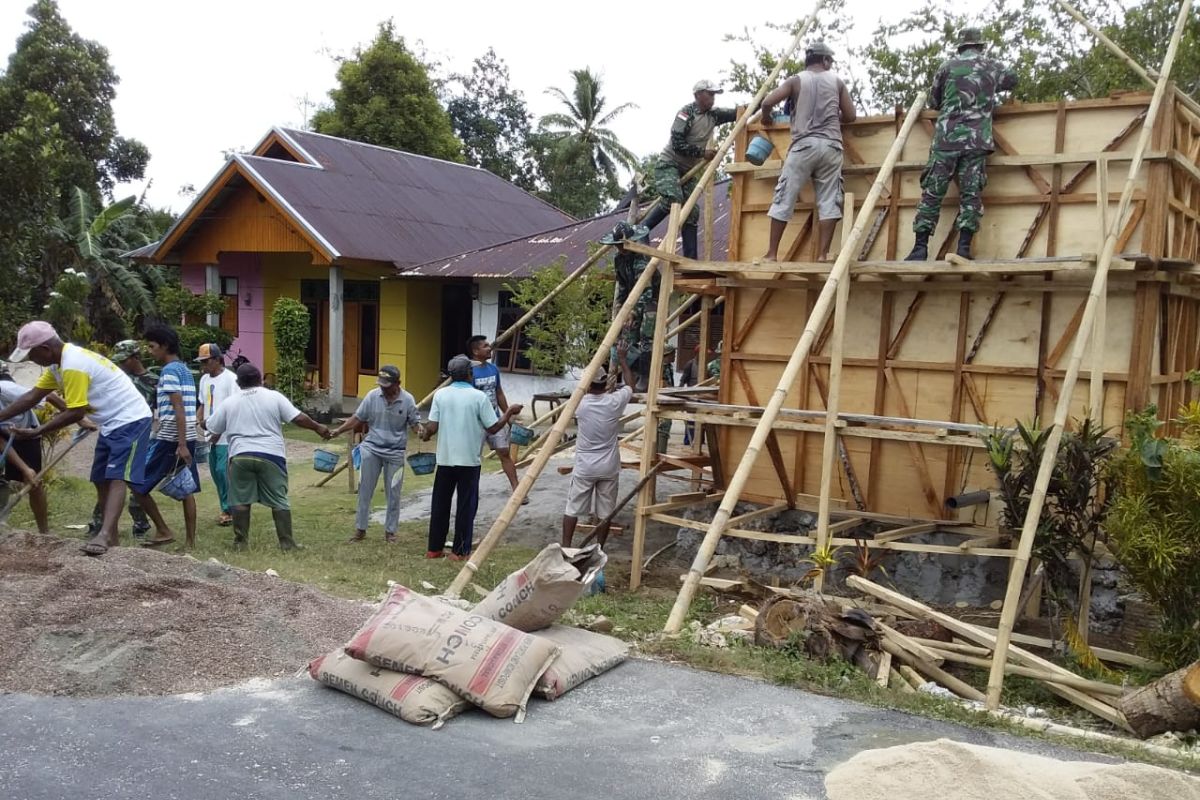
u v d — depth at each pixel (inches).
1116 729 218.5
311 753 172.4
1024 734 195.8
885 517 318.7
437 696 189.3
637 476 490.3
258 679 207.0
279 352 758.5
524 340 751.7
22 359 291.7
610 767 170.2
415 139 1240.8
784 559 342.0
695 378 558.3
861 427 293.7
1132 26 575.8
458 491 346.3
